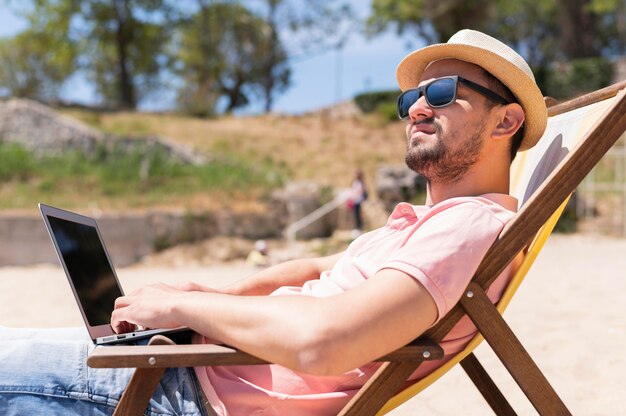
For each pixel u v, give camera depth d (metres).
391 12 36.38
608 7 32.66
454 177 2.00
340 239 15.34
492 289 1.79
